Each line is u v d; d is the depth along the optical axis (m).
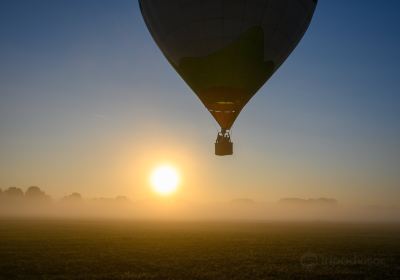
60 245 43.56
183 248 42.22
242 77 23.73
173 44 24.39
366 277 27.25
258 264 32.03
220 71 23.61
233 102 24.34
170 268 29.36
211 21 22.84
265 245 47.00
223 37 23.02
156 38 25.64
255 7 22.56
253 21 22.84
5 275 26.03
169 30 24.20
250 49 23.27
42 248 40.59
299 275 27.61
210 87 24.03
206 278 25.78
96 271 27.97
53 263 30.98
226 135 24.84
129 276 26.06
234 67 23.48
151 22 25.30
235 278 26.06
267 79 25.02
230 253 38.59
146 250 39.91
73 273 27.12
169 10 23.75
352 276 27.59
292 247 45.19
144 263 31.45
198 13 22.91
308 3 24.27
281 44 24.14
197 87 24.59
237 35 22.98
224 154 24.50
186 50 23.95
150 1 24.64
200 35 23.25
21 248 40.28
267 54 23.88
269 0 22.62
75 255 35.62
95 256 35.09
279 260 34.59
